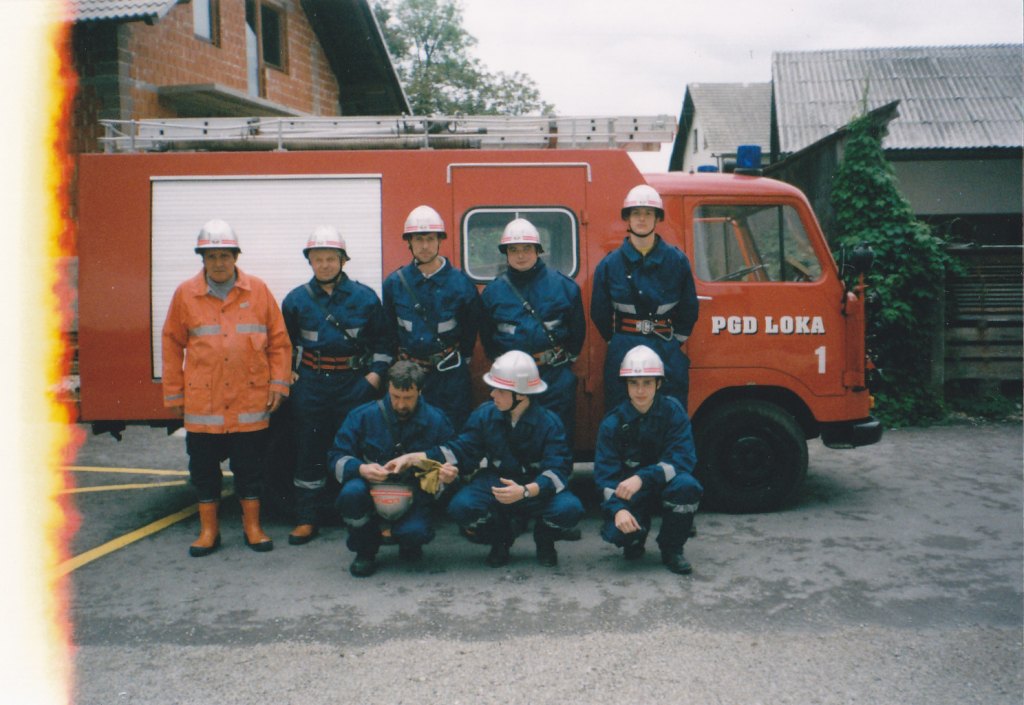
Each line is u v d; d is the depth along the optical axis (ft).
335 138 19.89
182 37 41.55
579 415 19.47
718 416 19.62
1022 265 32.91
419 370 15.23
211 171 19.16
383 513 15.35
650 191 17.19
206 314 16.71
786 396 20.36
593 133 19.99
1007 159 59.77
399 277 17.54
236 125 19.97
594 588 14.96
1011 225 60.80
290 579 15.62
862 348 20.07
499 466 15.65
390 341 17.81
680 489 15.25
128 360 19.02
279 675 11.61
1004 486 22.52
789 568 15.90
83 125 36.94
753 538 17.85
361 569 15.69
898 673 11.52
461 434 15.88
